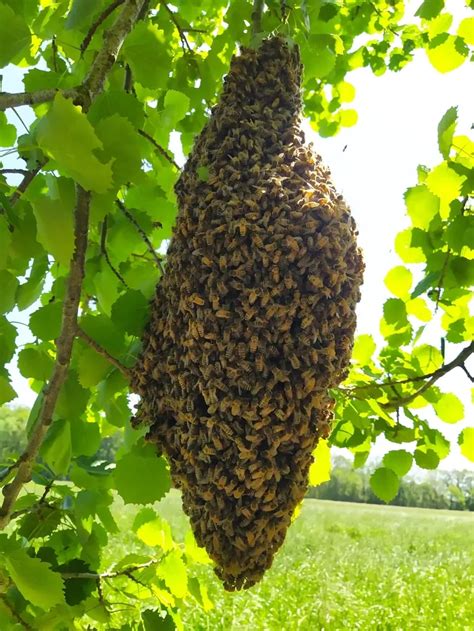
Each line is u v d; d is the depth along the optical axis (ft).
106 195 1.18
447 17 2.72
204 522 1.45
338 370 1.47
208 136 1.53
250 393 1.38
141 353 1.58
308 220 1.40
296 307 1.39
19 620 1.58
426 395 2.38
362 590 7.30
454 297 2.17
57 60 2.21
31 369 1.77
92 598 1.83
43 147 0.86
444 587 7.68
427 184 1.75
